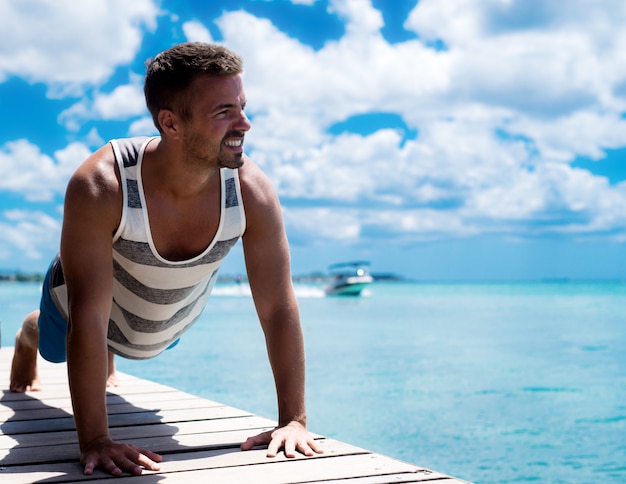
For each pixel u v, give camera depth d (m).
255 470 1.89
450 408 5.96
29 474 1.88
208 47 1.99
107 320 2.05
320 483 1.77
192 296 2.49
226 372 7.91
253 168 2.27
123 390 3.27
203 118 1.96
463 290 59.94
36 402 2.99
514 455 4.48
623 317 17.97
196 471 1.89
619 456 4.45
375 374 7.83
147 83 2.06
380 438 4.91
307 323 15.49
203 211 2.15
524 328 14.02
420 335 12.34
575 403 6.23
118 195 2.05
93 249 2.03
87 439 1.97
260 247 2.26
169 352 9.81
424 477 1.82
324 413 5.74
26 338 3.10
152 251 2.14
